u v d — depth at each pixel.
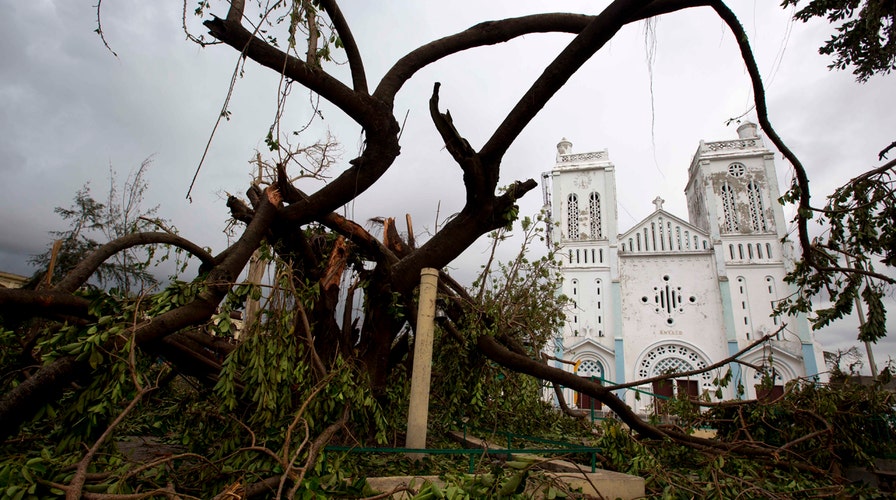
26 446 5.14
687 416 8.96
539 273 9.84
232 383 4.47
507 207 6.87
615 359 34.41
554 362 35.03
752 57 6.60
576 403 25.53
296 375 5.08
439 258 6.93
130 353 3.77
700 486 5.29
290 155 6.77
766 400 8.06
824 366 30.88
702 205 39.00
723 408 9.01
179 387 9.01
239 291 4.89
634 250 38.25
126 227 15.85
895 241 7.24
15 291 4.30
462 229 6.81
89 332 3.88
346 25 6.23
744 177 37.31
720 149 39.03
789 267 34.03
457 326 8.04
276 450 4.58
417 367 5.94
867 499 5.61
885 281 7.38
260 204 6.57
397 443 7.07
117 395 3.71
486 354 7.70
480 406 7.82
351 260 7.91
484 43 7.12
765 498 5.09
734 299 34.59
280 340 4.95
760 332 33.06
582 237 38.75
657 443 7.26
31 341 5.50
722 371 32.81
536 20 7.13
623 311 36.31
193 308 4.71
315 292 5.90
